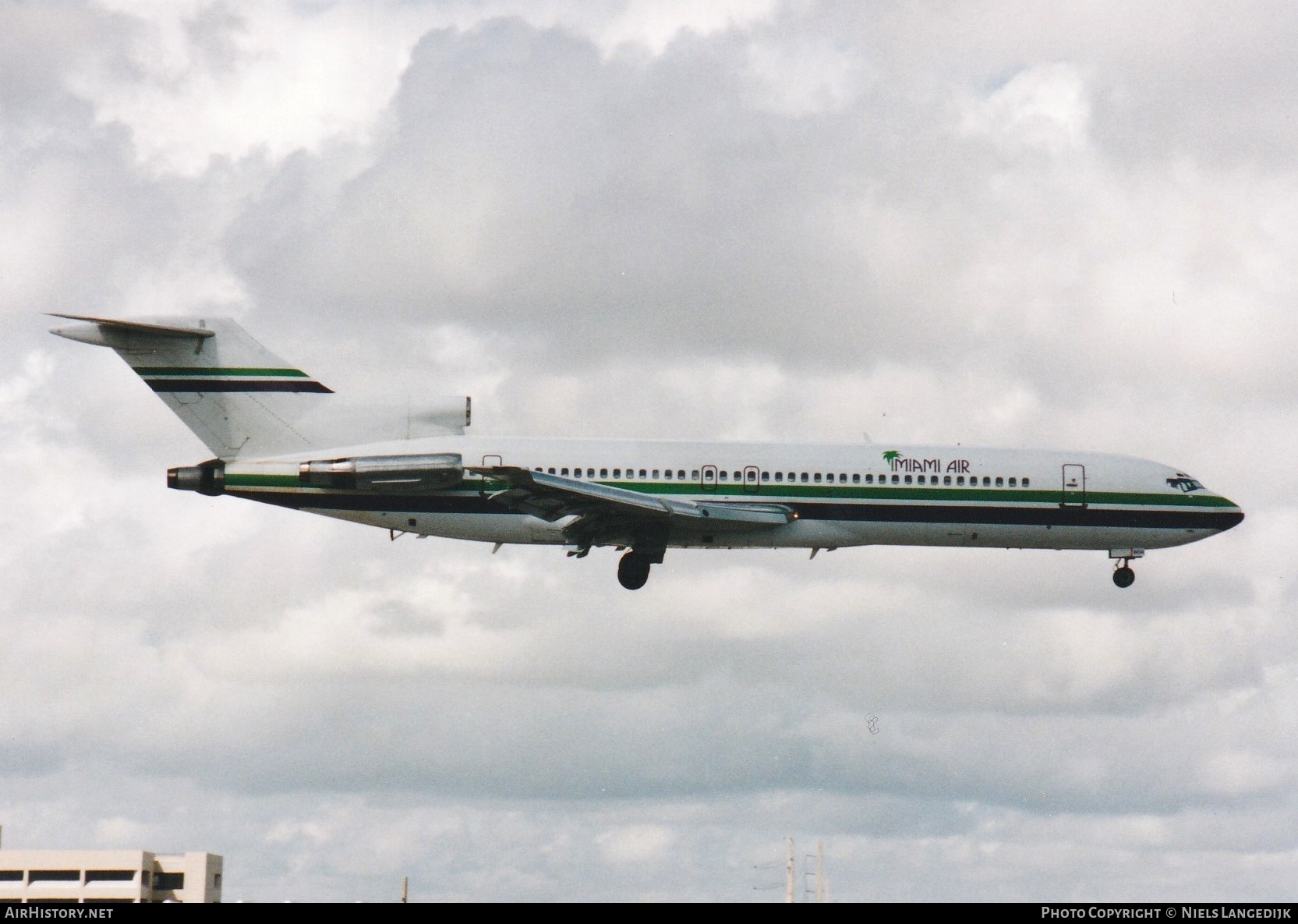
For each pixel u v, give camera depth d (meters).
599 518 144.12
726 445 150.75
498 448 148.38
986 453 153.50
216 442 149.50
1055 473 153.00
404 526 148.00
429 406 150.75
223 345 149.62
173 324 148.62
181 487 146.75
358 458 144.62
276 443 149.62
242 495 147.00
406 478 143.88
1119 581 161.00
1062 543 155.12
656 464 148.50
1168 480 155.00
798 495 149.38
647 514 142.12
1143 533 154.62
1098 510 153.38
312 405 149.88
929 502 151.00
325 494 146.62
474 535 147.88
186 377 149.50
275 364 150.00
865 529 150.75
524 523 146.50
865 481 150.38
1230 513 155.75
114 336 148.50
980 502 151.50
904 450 152.38
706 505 145.12
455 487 146.38
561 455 148.25
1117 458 155.50
